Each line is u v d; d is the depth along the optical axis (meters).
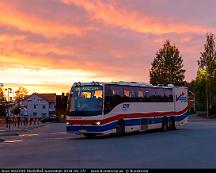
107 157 17.61
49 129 51.50
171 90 39.06
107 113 29.64
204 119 77.19
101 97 29.42
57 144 25.41
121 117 31.19
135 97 33.25
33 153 20.06
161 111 37.12
